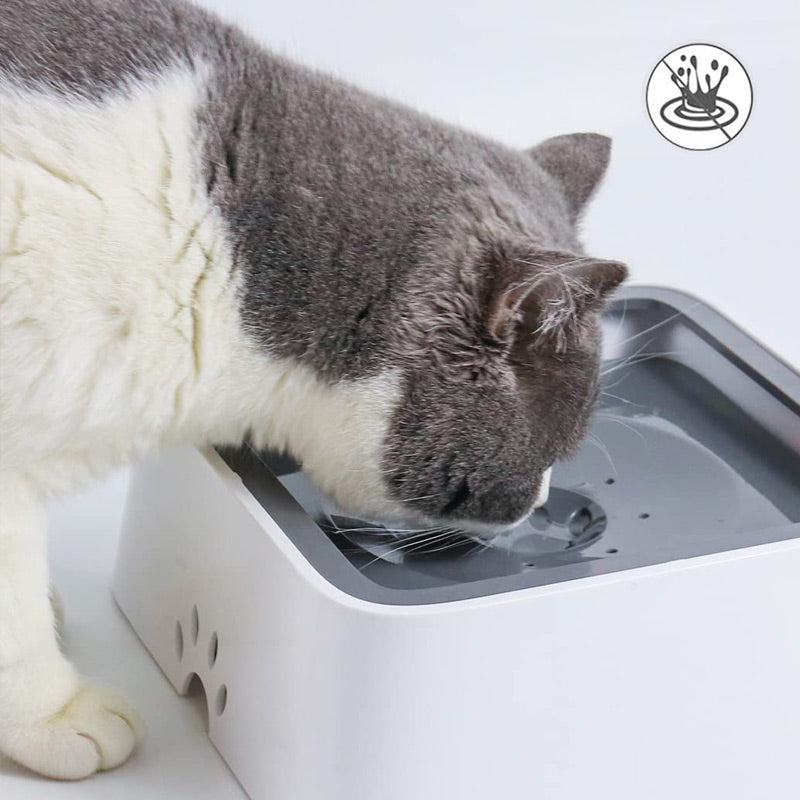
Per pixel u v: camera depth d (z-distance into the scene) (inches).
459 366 55.7
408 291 54.8
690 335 70.9
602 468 65.0
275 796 53.6
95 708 56.6
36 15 53.7
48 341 51.8
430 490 57.9
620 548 59.8
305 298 54.4
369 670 49.6
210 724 58.5
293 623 51.6
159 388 54.9
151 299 53.0
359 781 50.8
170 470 61.0
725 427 67.6
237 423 57.7
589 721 52.8
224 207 53.5
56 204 51.4
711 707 54.8
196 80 54.4
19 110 51.9
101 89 52.9
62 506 72.0
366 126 56.6
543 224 58.4
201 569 58.3
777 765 56.8
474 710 50.8
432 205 55.6
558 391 58.6
